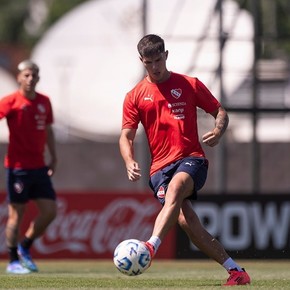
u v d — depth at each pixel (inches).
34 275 1497.3
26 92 1624.0
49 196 1652.3
